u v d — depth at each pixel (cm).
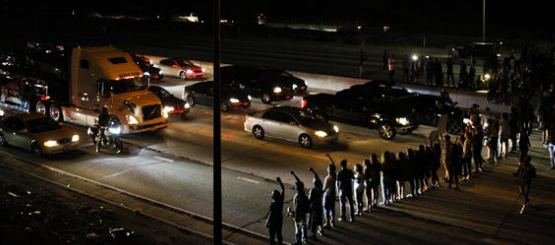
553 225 1318
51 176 1841
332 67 4041
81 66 2406
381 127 2308
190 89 2948
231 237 1334
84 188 1720
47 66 2620
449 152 1653
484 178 1780
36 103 2659
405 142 2255
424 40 5047
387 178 1479
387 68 3806
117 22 7550
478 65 3900
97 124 2170
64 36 6278
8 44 5462
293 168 1919
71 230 1302
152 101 2342
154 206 1561
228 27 6725
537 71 2909
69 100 2511
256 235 1340
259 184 1745
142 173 1864
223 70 3191
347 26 7088
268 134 2269
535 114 2638
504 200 1541
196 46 5391
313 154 2086
